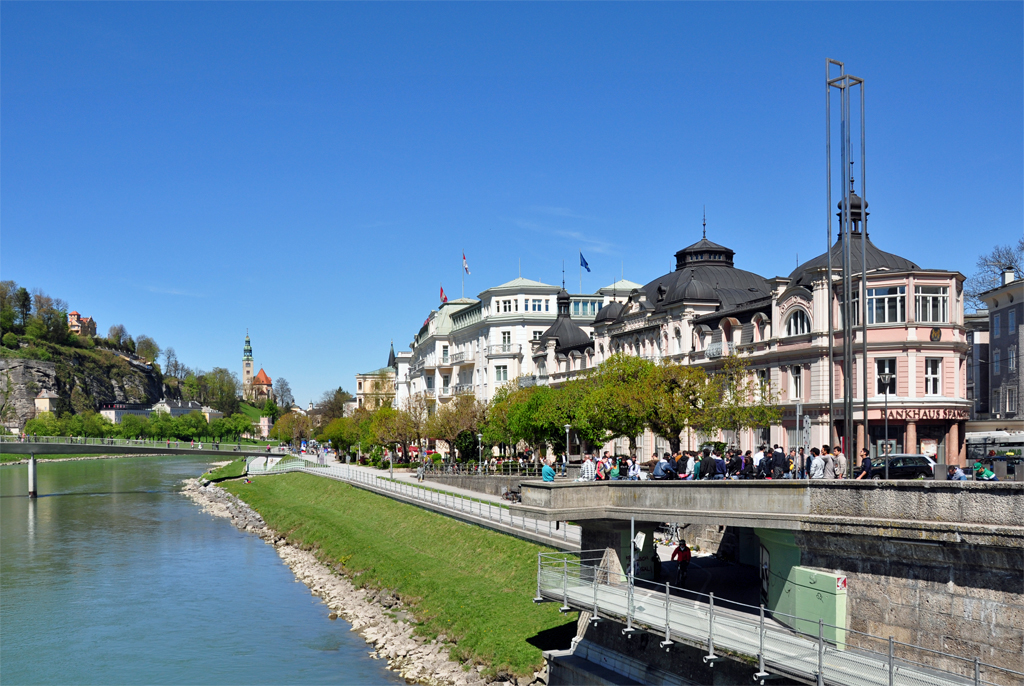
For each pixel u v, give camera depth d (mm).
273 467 149875
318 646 48156
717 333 72375
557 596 36125
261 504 107125
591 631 37562
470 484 86125
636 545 35250
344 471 118000
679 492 33312
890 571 26297
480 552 56156
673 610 31312
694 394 58594
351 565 65062
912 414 56656
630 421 59906
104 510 107750
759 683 26875
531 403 80750
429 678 42000
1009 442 56719
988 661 23578
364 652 46938
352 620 53156
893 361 57906
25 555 75812
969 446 59031
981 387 80000
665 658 31938
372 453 139750
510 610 45531
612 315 91688
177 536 87062
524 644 41469
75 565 71438
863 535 26766
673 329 78812
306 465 132875
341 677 42812
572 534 49938
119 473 179125
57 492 132125
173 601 58875
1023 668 22766
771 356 64688
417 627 48562
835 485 27922
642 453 81938
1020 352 70812
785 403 63469
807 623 28625
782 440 63812
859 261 64438
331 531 78125
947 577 24781
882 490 26547
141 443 147125
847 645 26531
